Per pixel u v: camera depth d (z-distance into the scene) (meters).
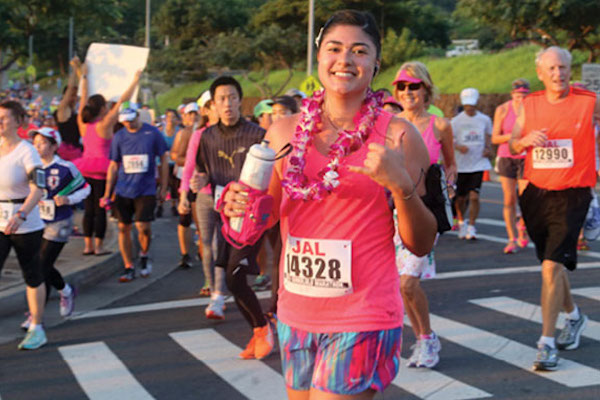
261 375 5.43
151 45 75.00
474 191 11.38
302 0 53.50
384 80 44.59
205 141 6.53
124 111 8.84
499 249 10.66
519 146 5.50
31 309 6.25
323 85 2.87
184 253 9.82
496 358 5.68
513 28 32.88
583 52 35.44
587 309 7.14
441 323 6.72
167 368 5.63
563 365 5.48
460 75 39.19
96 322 7.10
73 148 11.08
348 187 2.76
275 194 2.99
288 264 2.90
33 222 6.12
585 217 5.46
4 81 68.44
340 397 2.79
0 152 6.00
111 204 9.00
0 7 34.78
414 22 58.69
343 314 2.80
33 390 5.20
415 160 2.85
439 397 4.86
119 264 9.76
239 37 53.47
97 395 5.08
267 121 9.06
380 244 2.80
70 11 35.38
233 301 7.88
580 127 5.39
